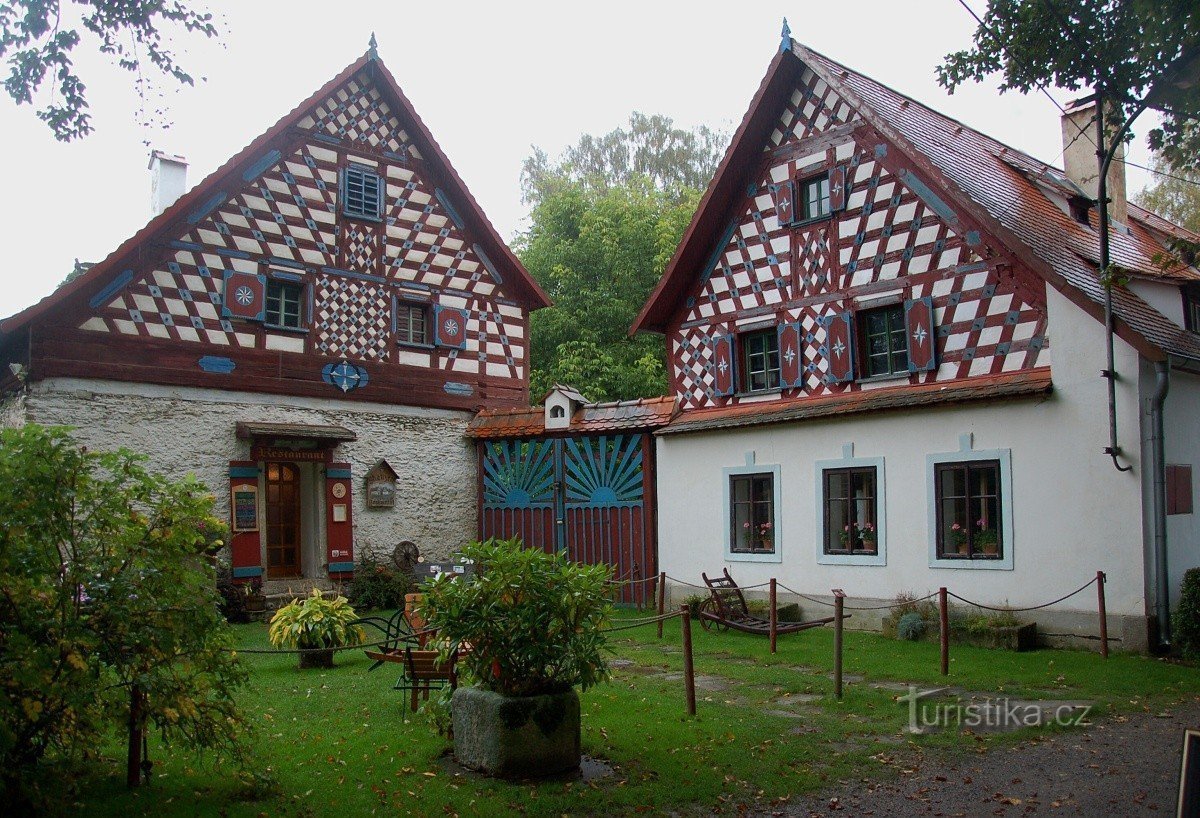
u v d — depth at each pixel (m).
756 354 15.72
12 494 4.99
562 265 28.50
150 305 14.88
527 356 19.78
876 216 13.90
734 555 14.84
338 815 5.40
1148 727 7.53
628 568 16.22
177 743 5.91
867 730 7.46
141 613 5.36
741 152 15.52
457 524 18.30
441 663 6.75
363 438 17.20
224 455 15.46
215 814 5.35
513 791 5.88
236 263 15.84
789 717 7.89
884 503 13.04
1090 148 15.75
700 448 15.48
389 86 17.69
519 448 17.83
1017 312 12.16
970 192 12.83
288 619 10.34
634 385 26.45
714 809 5.70
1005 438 11.84
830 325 14.37
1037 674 9.52
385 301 17.70
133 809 5.38
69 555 5.29
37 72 7.25
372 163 17.70
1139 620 10.59
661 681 9.50
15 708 4.91
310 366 16.58
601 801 5.75
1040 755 6.81
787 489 14.24
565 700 6.35
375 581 16.59
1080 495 11.16
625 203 29.88
